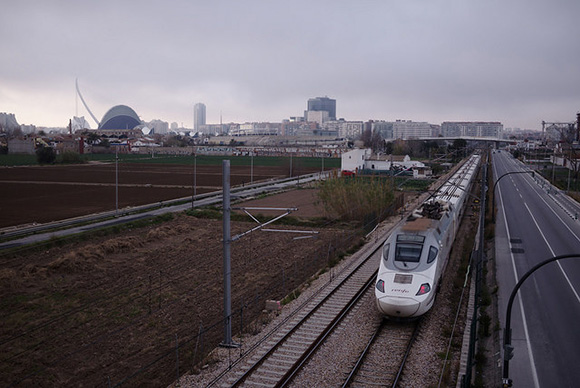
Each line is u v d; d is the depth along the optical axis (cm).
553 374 1717
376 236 4116
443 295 2475
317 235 4372
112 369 1825
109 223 4812
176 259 3531
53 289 2795
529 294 2583
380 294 2009
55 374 1784
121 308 2469
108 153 18462
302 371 1667
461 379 1570
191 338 2075
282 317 2214
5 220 4978
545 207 5988
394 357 1769
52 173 10200
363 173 9662
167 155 18350
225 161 1916
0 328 2203
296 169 11781
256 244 4041
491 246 3769
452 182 4981
